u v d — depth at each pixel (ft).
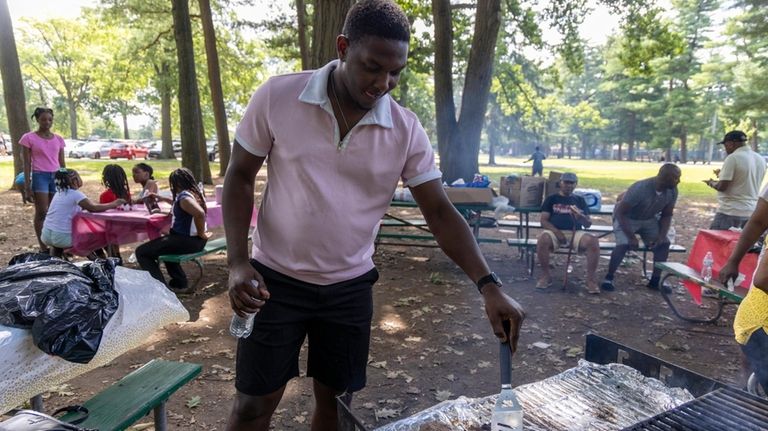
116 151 117.29
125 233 18.61
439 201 6.13
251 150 5.68
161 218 18.08
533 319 15.88
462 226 6.08
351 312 6.29
